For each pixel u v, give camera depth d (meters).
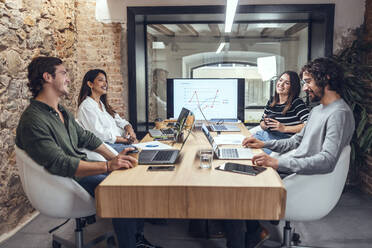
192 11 3.85
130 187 1.65
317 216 1.97
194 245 2.46
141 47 4.26
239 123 3.60
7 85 2.64
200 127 3.36
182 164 2.02
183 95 3.57
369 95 3.47
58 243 2.34
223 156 2.18
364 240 2.54
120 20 4.02
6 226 2.66
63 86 2.08
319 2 3.76
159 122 3.39
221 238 2.56
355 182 3.89
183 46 4.48
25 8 2.89
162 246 2.44
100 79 3.16
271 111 3.29
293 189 1.93
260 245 2.25
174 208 1.65
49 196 1.90
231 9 3.06
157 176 1.78
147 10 3.89
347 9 3.77
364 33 3.75
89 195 1.96
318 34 3.99
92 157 2.39
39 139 1.85
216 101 3.56
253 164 2.00
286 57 4.39
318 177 1.90
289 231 2.22
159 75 4.53
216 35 4.43
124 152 2.22
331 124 1.94
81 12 4.04
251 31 4.39
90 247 2.26
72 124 2.27
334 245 2.46
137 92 4.11
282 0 3.79
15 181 2.79
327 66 2.04
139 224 2.31
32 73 2.03
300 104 3.14
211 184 1.64
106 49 4.07
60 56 3.63
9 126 2.69
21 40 2.84
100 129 2.99
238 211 1.63
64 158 1.86
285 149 2.41
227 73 4.52
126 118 4.18
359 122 3.45
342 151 1.96
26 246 2.46
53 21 3.45
